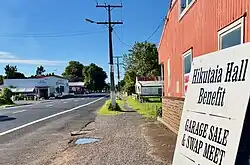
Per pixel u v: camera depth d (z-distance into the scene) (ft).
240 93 9.80
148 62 223.71
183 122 13.67
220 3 23.26
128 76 234.58
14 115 77.66
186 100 13.91
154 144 31.99
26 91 260.01
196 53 30.35
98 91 493.77
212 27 25.20
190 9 32.76
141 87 163.94
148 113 72.02
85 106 112.68
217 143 10.48
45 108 104.17
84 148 32.01
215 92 11.32
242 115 9.47
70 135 41.93
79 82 467.52
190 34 32.76
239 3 19.79
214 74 11.69
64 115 74.49
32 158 28.25
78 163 25.54
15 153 30.63
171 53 44.04
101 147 31.99
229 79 10.59
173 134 38.22
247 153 9.27
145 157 26.35
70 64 553.64
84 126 51.52
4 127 52.60
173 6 41.98
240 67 10.11
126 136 38.24
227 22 21.79
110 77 86.48
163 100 50.26
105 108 89.61
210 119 11.26
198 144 11.82
